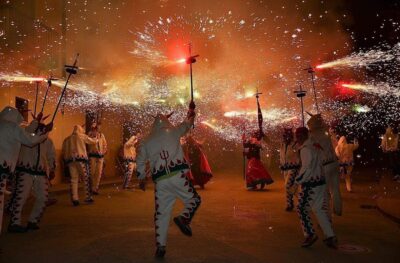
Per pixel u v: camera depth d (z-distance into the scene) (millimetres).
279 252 5352
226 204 9578
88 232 6512
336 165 6777
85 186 9766
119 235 6293
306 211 5582
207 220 7539
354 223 7258
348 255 5223
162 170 5129
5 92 11406
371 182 14219
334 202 6848
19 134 5383
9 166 5328
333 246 5488
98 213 8344
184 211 5133
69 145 9438
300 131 5797
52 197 10539
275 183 14523
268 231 6598
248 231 6598
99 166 11617
